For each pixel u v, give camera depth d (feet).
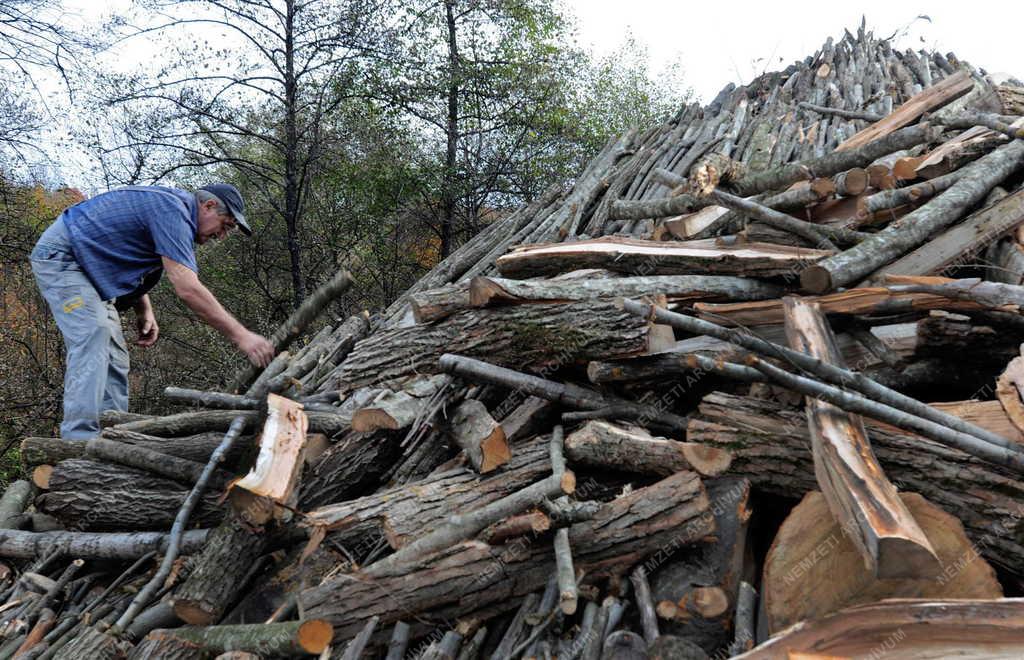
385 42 42.37
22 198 35.40
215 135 42.34
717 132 27.48
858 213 13.34
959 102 18.24
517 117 49.03
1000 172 12.88
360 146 45.83
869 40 34.27
